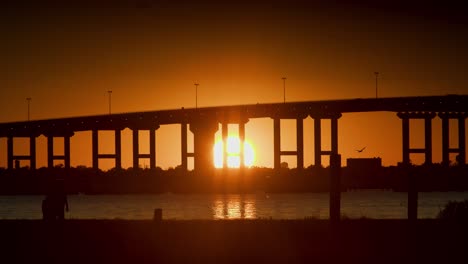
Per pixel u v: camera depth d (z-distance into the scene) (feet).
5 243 215.51
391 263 194.49
